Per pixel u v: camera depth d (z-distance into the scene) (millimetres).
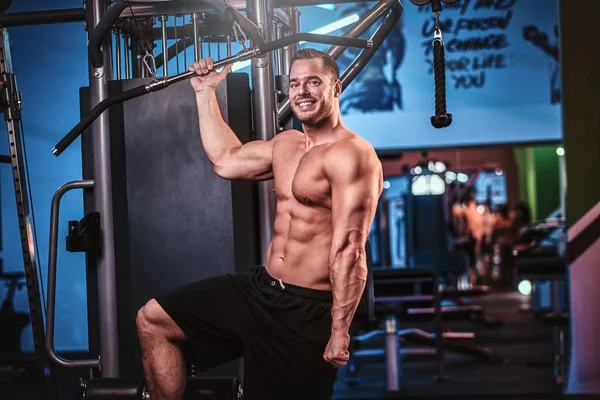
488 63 7539
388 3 3463
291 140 2793
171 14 3480
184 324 2723
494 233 14195
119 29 3699
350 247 2502
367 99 7645
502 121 7570
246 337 2672
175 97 3523
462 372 6477
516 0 7438
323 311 2652
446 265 7742
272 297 2660
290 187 2707
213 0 3260
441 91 2875
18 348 6410
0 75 3602
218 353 2768
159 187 3523
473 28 7516
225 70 2965
